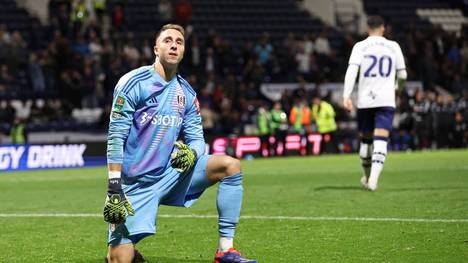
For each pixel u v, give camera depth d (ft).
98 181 126.93
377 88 97.45
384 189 100.32
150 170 52.70
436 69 254.68
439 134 213.87
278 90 228.43
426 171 128.88
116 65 205.26
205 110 195.42
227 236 53.88
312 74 236.02
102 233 70.69
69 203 94.12
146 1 257.55
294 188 105.50
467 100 224.53
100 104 208.74
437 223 71.15
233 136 186.80
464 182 108.78
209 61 228.02
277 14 277.23
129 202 51.13
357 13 290.15
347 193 96.78
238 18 270.46
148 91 52.54
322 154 198.90
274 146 192.34
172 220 77.10
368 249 60.18
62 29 225.56
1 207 90.99
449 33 269.44
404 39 261.24
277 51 249.75
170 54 52.70
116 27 233.35
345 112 219.41
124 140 52.39
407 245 61.26
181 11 233.55
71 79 205.77
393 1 301.02
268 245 62.90
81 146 167.73
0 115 191.62
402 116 211.00
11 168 157.69
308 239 65.00
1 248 63.93
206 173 53.88
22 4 247.50
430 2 305.94
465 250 58.90
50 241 66.90
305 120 198.90
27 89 212.84
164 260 58.08
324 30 256.93
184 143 55.06
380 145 97.30
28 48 227.40
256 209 83.61
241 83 224.12
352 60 97.71
